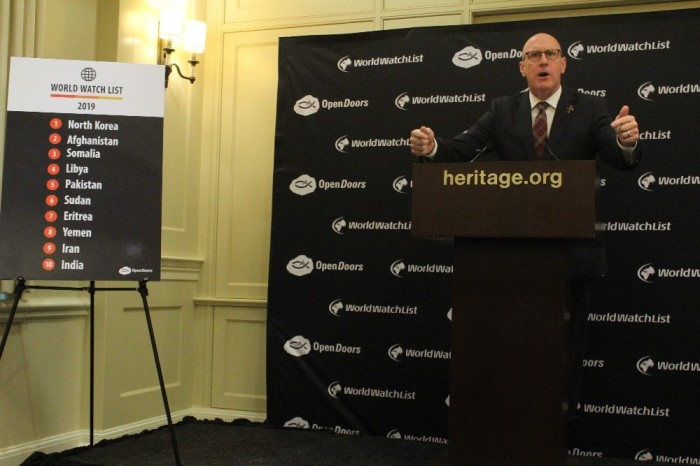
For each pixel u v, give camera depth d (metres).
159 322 4.21
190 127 4.46
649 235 3.66
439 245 3.98
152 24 4.14
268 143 4.48
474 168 2.52
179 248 4.35
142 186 3.02
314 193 4.18
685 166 3.63
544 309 2.52
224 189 4.52
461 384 2.58
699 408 3.55
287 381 4.16
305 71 4.24
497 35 3.93
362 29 4.31
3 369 3.30
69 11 3.72
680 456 3.57
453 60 3.99
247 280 4.46
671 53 3.67
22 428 3.41
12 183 2.95
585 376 3.71
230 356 4.45
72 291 3.73
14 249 2.92
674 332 3.61
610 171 3.72
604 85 3.74
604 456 3.68
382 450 3.71
